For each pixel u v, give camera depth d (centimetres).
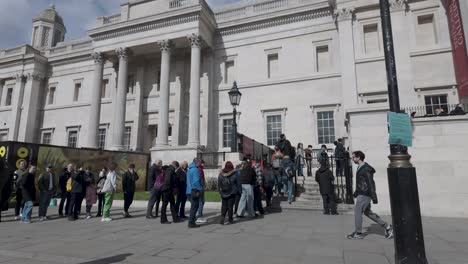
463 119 1012
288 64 2292
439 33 1795
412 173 455
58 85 3148
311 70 2220
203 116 2397
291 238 687
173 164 1034
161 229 828
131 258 533
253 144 1733
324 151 1388
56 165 1562
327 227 820
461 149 1002
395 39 1853
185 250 586
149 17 2361
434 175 1016
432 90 1755
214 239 686
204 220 927
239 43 2450
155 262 507
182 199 1039
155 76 2669
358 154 714
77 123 2945
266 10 2416
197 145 2102
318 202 1195
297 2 2345
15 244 662
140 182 1969
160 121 2217
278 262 499
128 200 1088
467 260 503
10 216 1143
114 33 2505
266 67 2353
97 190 1153
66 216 1144
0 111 3152
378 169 1067
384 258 518
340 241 652
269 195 1177
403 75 1805
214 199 1360
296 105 2217
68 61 3139
